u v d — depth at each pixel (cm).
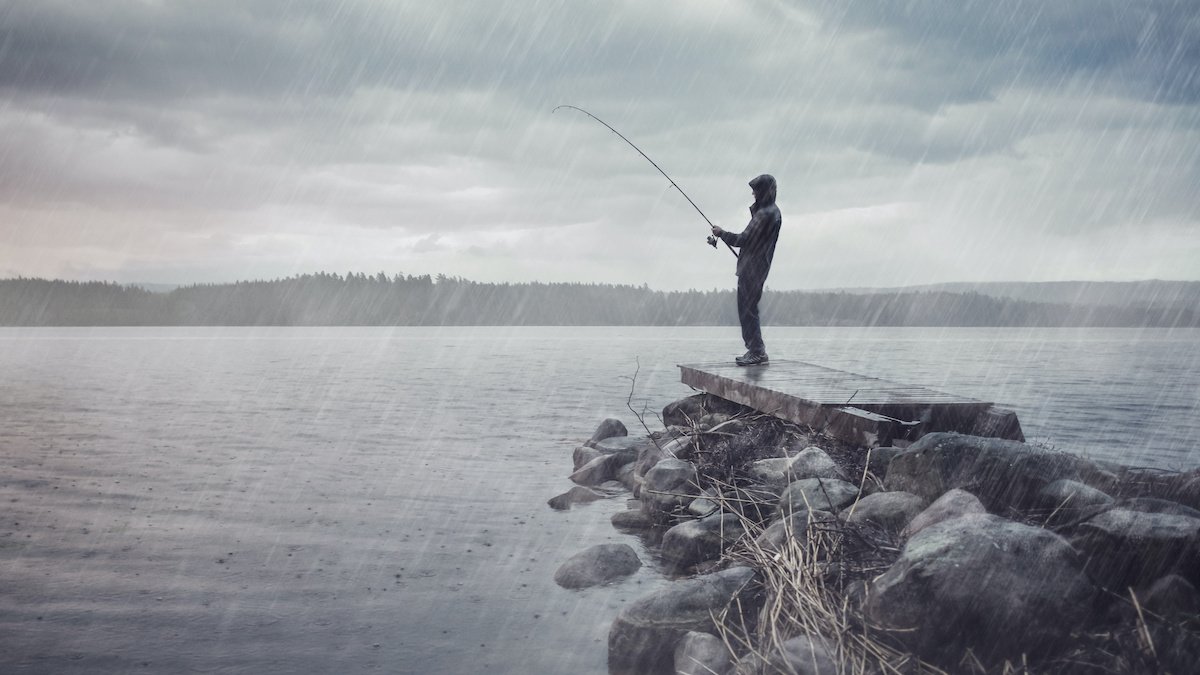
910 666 453
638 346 9569
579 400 2784
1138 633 440
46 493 1146
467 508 1069
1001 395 2678
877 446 794
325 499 1123
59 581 737
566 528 953
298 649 580
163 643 590
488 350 8362
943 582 458
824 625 499
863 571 557
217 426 2000
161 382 3691
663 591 578
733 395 1159
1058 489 605
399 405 2605
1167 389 2891
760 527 734
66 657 562
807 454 835
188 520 986
